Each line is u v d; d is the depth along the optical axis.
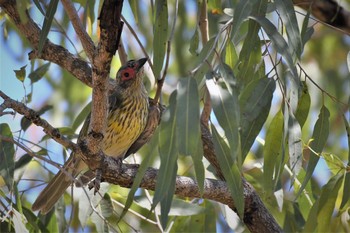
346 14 11.09
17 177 10.42
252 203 9.95
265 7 8.30
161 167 7.15
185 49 14.03
